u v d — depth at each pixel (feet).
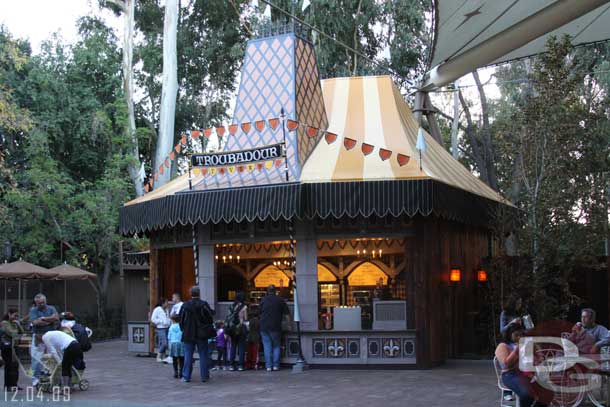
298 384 41.98
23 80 87.86
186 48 104.47
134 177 88.84
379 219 50.42
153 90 107.96
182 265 64.34
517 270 51.62
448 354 53.11
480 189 60.23
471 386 40.27
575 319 65.82
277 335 48.42
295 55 54.85
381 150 47.19
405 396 36.86
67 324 41.63
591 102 69.41
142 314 100.32
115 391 40.06
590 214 52.06
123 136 89.04
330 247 56.59
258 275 60.64
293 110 53.26
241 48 95.55
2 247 81.41
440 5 46.42
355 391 38.83
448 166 58.29
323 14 87.86
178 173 110.52
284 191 48.75
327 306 58.03
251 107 55.21
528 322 44.70
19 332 43.04
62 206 84.02
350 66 88.43
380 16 91.40
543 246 50.24
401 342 48.83
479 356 54.85
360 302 57.67
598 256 60.08
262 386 41.32
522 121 52.95
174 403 35.63
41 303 41.73
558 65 52.19
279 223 52.11
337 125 56.24
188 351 43.47
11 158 86.02
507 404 32.07
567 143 51.26
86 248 87.04
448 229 54.75
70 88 90.84
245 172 52.90
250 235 52.65
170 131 89.81
